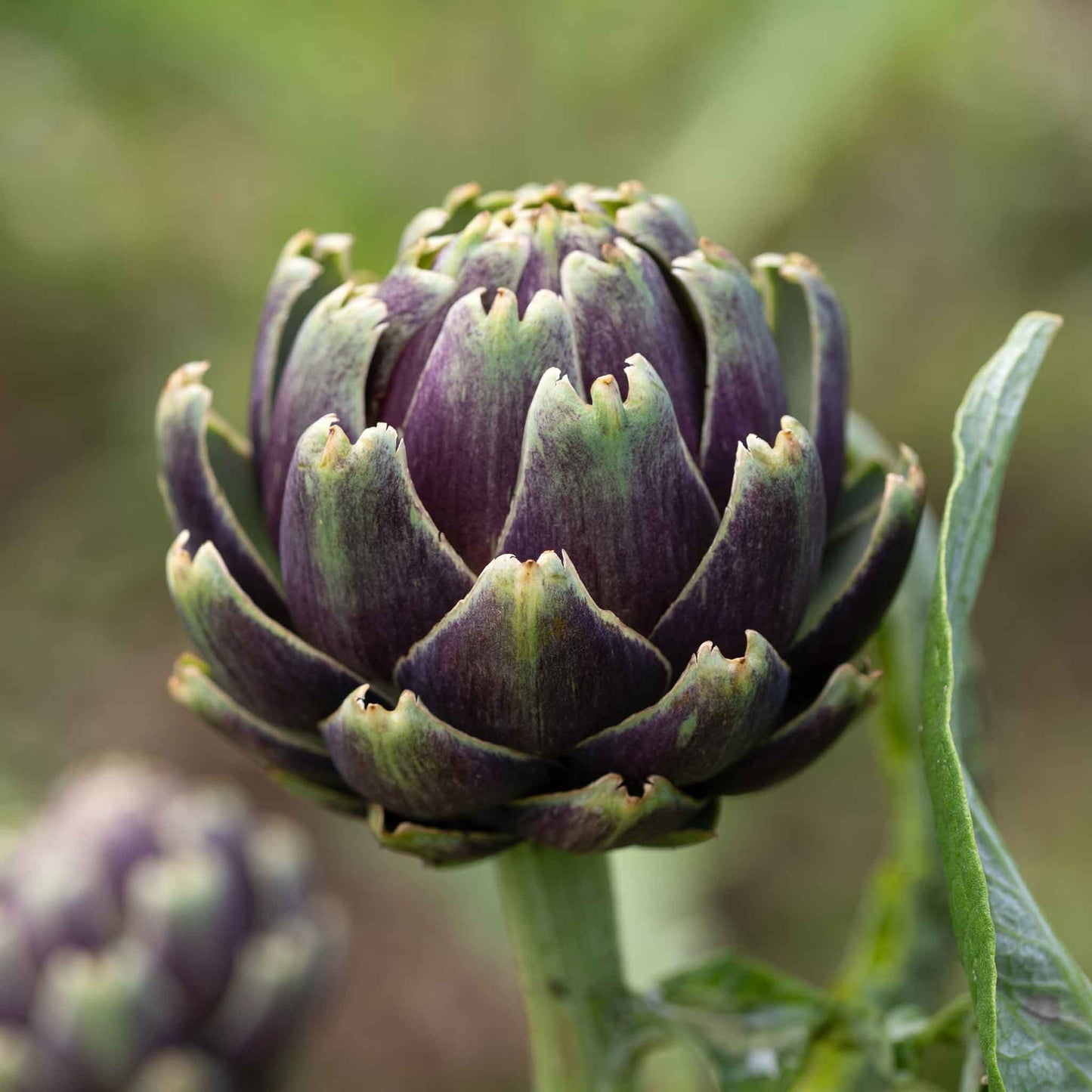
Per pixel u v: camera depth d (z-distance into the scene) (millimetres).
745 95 817
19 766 1248
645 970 716
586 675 511
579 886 560
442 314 525
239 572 535
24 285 1225
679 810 521
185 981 794
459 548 519
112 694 1311
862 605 529
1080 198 1106
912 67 943
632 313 521
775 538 515
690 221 540
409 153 939
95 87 1080
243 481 551
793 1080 557
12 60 1061
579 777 523
